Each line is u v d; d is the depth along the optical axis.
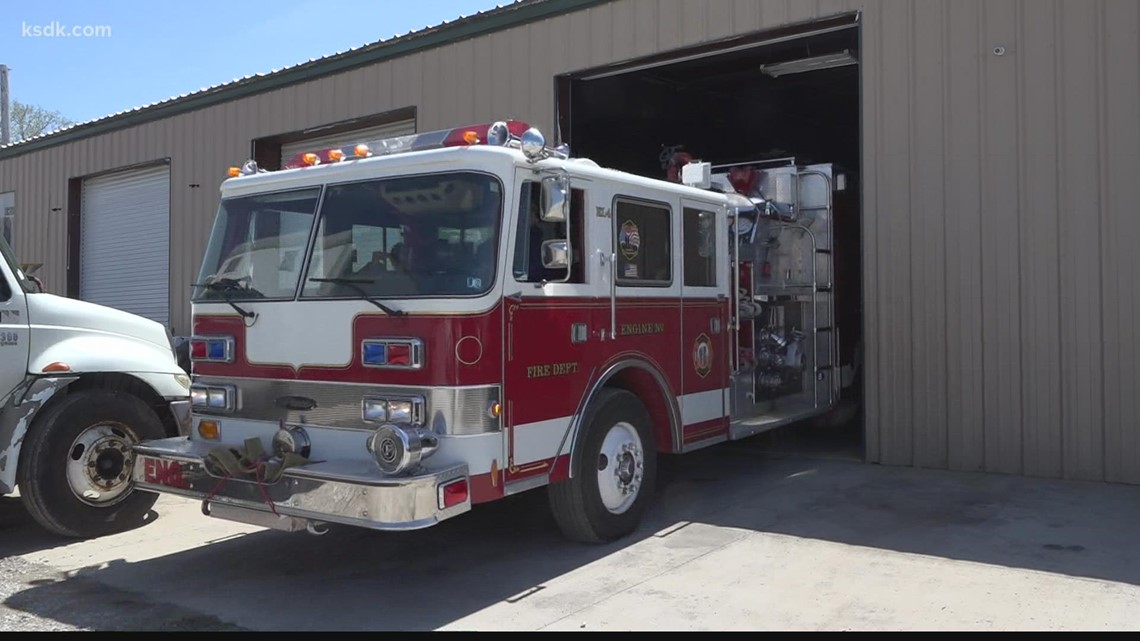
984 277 7.55
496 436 4.82
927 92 7.79
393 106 11.84
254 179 5.65
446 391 4.67
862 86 8.10
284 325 5.24
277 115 13.25
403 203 5.07
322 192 5.35
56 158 16.77
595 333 5.55
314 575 5.35
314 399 5.09
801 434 9.79
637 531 6.05
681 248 6.45
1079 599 4.59
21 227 17.58
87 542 6.21
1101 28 7.06
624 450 5.86
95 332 6.46
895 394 7.98
